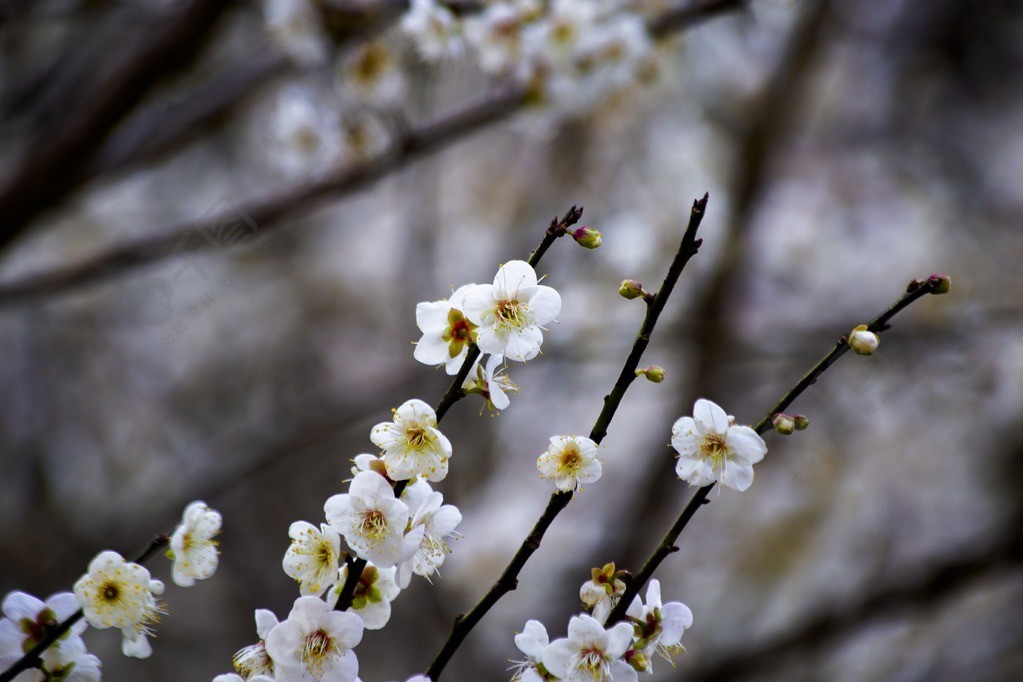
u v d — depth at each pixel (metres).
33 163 3.68
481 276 6.66
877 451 6.40
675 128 6.65
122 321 6.78
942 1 7.41
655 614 1.61
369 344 7.45
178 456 7.12
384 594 1.63
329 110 4.10
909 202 7.09
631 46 3.58
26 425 7.29
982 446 6.38
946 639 6.07
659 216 6.44
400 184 6.71
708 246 6.19
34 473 7.12
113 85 3.67
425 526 1.57
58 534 6.35
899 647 6.07
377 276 7.67
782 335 5.99
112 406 7.52
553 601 5.67
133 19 3.88
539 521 1.56
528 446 6.51
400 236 6.98
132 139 4.00
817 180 7.09
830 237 6.83
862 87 7.49
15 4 3.87
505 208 6.95
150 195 6.59
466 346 1.58
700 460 1.56
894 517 6.29
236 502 7.53
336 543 1.53
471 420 6.38
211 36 3.95
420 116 4.47
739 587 6.18
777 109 6.02
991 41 7.50
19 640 1.66
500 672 5.47
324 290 7.72
